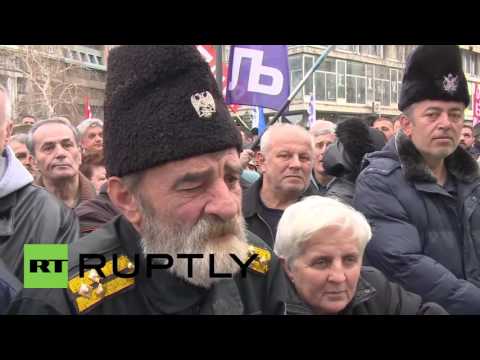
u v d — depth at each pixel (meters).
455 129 2.02
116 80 1.07
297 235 1.47
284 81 3.75
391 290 1.62
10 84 21.78
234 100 3.86
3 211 1.79
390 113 22.02
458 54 2.05
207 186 1.05
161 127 1.02
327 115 20.00
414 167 2.01
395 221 2.00
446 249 2.00
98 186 3.10
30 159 3.35
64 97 24.19
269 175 2.49
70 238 1.90
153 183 1.05
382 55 21.84
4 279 1.53
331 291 1.46
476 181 2.08
